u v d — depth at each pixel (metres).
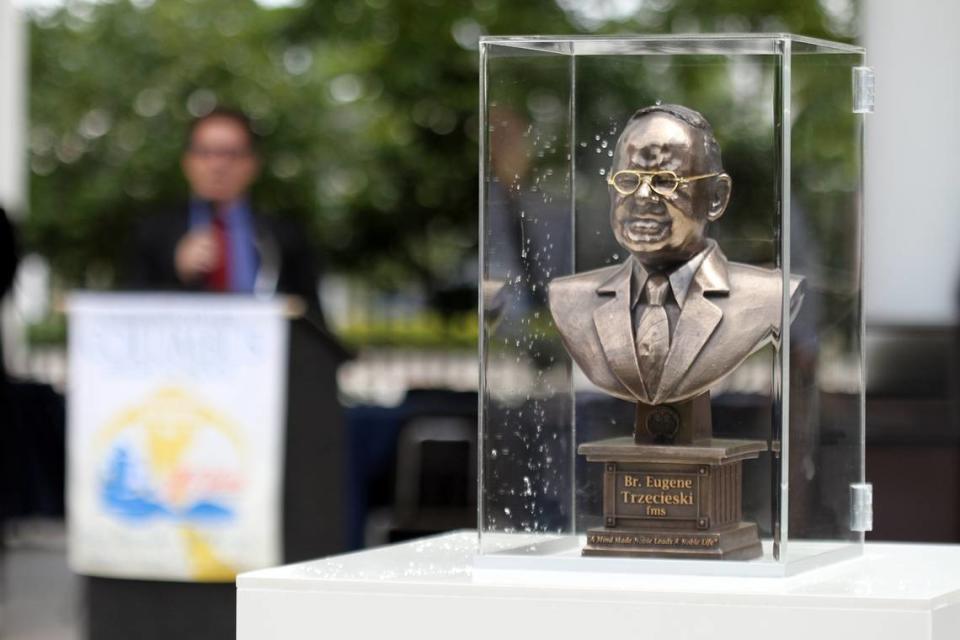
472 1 27.12
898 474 12.26
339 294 27.52
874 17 15.53
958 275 15.19
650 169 5.84
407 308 27.27
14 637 14.34
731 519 5.91
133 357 10.23
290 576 5.81
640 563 5.84
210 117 11.95
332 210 27.94
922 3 15.40
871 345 12.28
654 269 5.96
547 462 5.98
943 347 12.20
